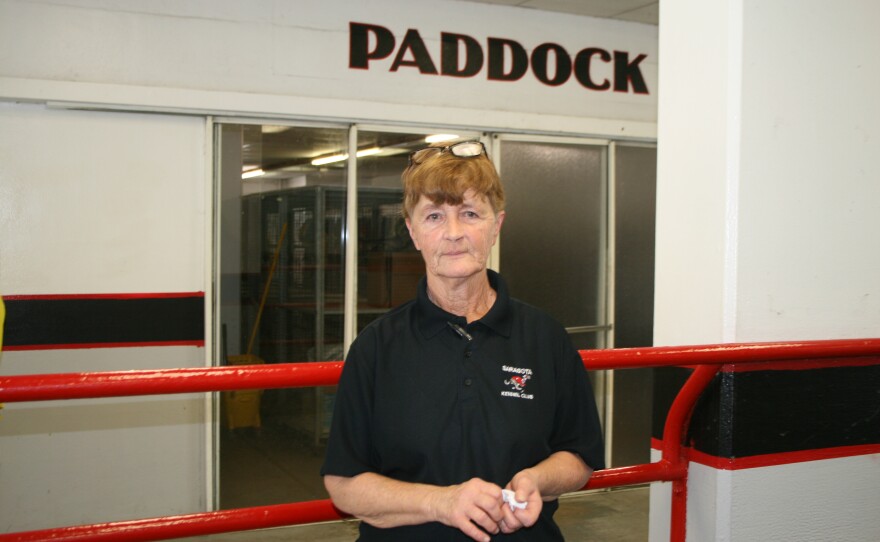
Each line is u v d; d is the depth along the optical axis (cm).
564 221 559
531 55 538
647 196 585
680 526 261
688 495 262
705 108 259
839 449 268
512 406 154
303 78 481
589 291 568
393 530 155
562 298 560
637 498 550
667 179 274
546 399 158
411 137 517
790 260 259
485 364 155
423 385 153
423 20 507
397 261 518
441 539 153
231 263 479
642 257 584
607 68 562
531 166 547
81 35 438
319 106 482
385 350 157
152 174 461
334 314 504
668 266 274
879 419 274
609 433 573
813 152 261
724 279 254
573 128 549
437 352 155
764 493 256
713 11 256
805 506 264
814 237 263
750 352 232
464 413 151
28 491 446
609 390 572
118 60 445
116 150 453
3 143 432
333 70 488
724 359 228
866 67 268
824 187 263
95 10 439
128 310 460
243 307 482
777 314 258
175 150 465
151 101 449
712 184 257
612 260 572
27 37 429
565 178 558
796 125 258
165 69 454
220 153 472
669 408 274
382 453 156
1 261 436
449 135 524
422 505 142
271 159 484
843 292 269
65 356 449
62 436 451
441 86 514
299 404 505
